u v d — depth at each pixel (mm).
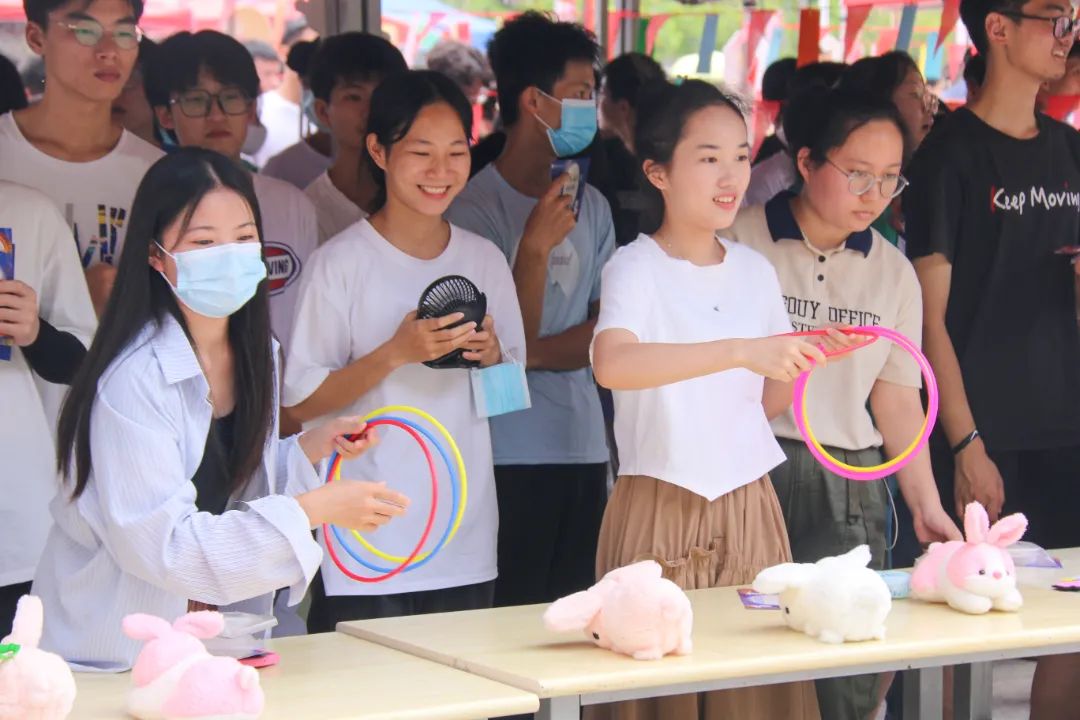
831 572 2912
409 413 3881
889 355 4129
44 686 2197
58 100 4371
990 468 4586
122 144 4516
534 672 2654
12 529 3764
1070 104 5863
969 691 3645
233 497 2906
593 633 2855
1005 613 3209
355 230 4031
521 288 4504
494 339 3971
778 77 6531
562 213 4449
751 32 6879
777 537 3613
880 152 3879
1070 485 4832
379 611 3867
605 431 4922
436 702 2486
